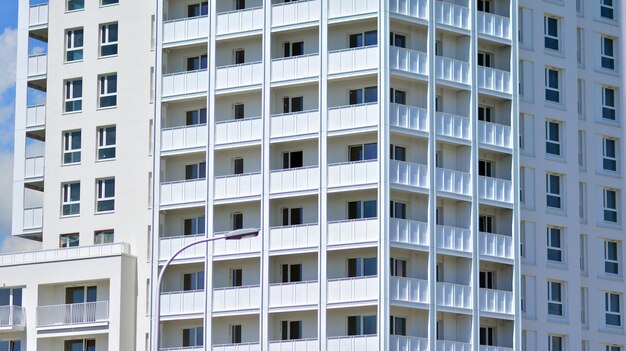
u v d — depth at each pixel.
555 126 109.06
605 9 113.69
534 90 108.00
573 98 109.88
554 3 109.94
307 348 97.62
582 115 111.06
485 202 101.94
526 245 106.00
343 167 98.56
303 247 98.69
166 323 102.56
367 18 99.56
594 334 109.00
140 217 105.88
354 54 99.56
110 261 104.06
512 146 104.06
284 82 100.81
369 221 97.44
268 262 99.31
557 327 106.31
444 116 101.06
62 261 105.44
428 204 99.56
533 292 105.69
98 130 108.94
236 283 101.25
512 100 104.69
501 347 101.50
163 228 103.75
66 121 110.12
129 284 104.38
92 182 108.31
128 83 108.38
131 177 106.88
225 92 102.38
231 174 102.12
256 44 103.19
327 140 99.19
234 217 101.94
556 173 108.31
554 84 109.38
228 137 101.88
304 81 100.31
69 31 111.38
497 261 102.00
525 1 108.44
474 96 102.69
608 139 112.50
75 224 108.31
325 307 97.50
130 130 107.69
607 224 111.00
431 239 99.06
